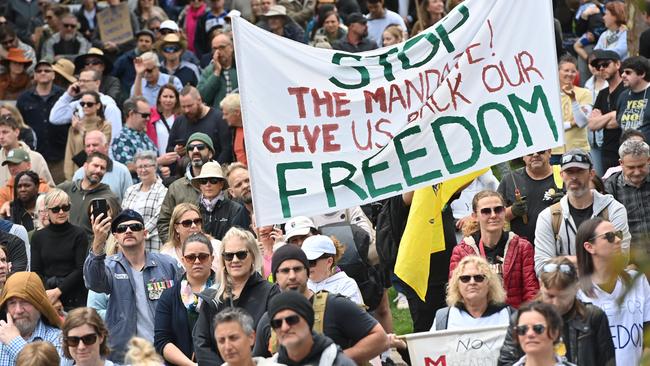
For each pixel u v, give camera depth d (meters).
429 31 15.45
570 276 12.85
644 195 17.45
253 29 15.13
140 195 21.12
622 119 21.44
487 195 15.97
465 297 14.25
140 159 21.17
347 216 19.08
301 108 15.22
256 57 15.13
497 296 14.30
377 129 15.32
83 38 32.22
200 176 19.48
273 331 13.27
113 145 24.70
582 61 29.27
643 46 22.75
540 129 15.38
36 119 27.47
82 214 21.47
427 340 14.10
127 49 31.64
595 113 22.34
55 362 13.45
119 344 16.08
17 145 24.17
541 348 11.84
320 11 29.75
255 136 15.11
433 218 16.30
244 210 19.62
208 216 19.52
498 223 15.89
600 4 30.67
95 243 16.11
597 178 17.25
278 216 15.09
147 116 24.95
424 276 16.28
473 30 15.43
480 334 14.05
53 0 35.38
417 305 16.91
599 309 13.04
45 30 32.34
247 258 14.21
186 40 29.62
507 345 12.80
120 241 16.30
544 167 17.80
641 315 13.56
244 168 20.06
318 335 12.20
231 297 14.24
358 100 15.31
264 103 15.14
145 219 20.81
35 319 15.45
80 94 27.00
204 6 32.66
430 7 28.47
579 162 16.08
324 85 15.29
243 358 12.27
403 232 16.75
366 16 31.22
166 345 15.11
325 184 15.16
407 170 15.29
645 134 21.16
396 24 29.52
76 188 21.66
